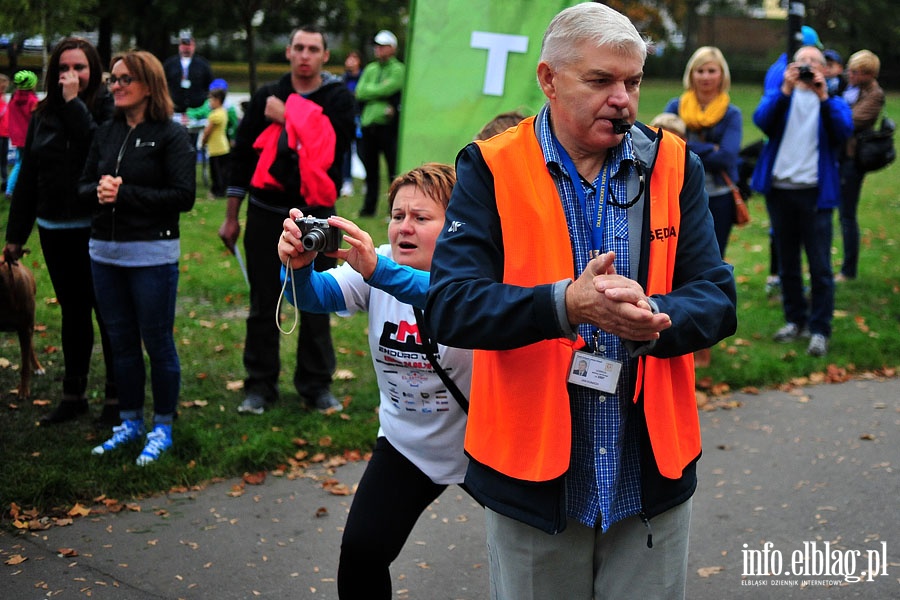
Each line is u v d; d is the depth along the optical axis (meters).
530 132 2.31
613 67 2.15
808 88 6.82
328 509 4.58
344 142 5.69
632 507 2.31
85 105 5.11
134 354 4.98
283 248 2.55
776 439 5.50
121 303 4.87
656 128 2.37
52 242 5.19
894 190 15.66
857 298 8.50
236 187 5.79
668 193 2.29
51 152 5.05
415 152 5.86
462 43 5.79
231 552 4.14
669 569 2.37
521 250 2.23
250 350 5.72
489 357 2.32
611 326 2.01
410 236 2.91
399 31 25.42
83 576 3.89
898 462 5.15
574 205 2.28
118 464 4.87
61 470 4.74
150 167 4.72
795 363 6.77
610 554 2.38
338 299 2.87
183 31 20.52
